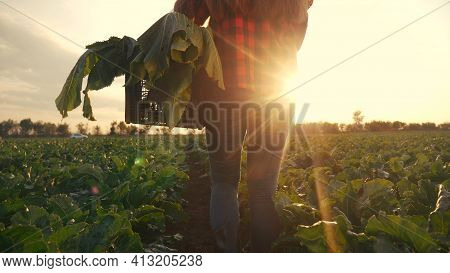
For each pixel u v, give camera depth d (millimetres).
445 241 2447
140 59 2285
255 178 2504
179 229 4469
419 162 7379
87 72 2744
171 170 5848
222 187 2607
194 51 2213
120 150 15094
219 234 2689
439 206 2986
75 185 5566
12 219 2873
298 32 2564
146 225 3787
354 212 3457
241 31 2340
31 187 5035
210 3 2375
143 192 4656
